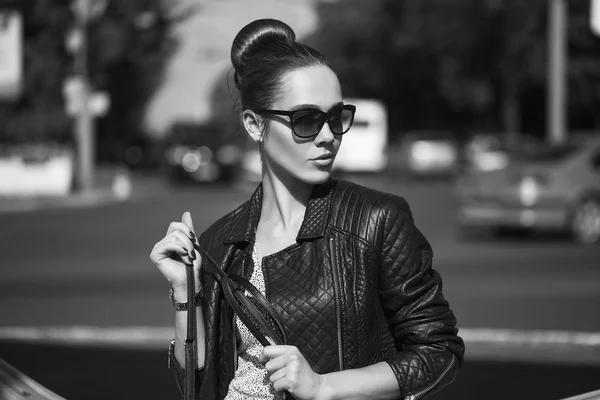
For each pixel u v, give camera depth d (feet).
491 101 214.28
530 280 45.68
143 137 211.82
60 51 138.10
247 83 9.85
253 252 9.95
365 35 234.99
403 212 9.60
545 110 209.46
